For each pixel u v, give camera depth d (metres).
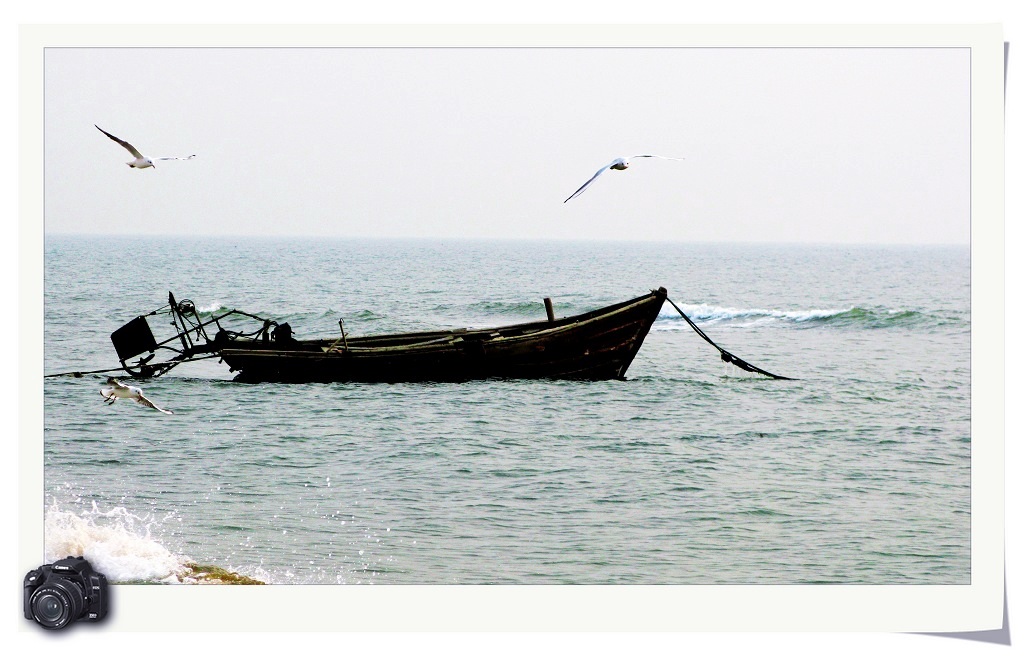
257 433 75.69
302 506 58.53
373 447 72.50
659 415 83.56
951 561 51.25
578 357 91.31
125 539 51.75
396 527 55.28
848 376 105.00
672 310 168.88
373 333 155.62
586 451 72.31
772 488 64.12
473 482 64.38
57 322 149.75
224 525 54.84
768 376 102.06
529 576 48.44
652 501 61.03
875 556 51.84
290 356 89.75
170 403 85.00
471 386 90.19
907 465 69.75
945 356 122.50
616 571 49.31
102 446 72.31
